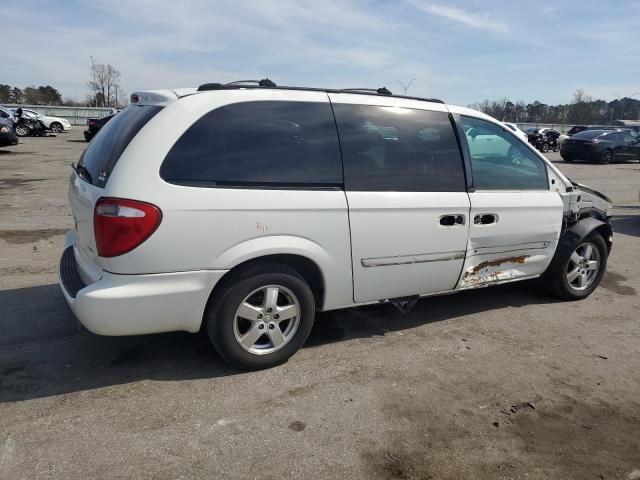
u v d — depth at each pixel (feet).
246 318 11.26
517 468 8.95
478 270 14.28
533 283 18.01
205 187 10.33
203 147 10.48
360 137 12.17
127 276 9.99
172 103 10.55
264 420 9.89
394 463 8.91
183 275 10.32
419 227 12.75
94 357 12.03
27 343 12.59
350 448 9.23
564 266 16.38
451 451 9.30
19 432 9.22
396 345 13.32
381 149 12.44
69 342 12.71
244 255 10.69
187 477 8.33
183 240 10.14
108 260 9.95
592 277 17.38
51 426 9.43
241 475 8.43
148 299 10.16
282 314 11.62
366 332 14.05
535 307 16.42
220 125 10.73
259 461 8.77
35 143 78.43
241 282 10.96
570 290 16.84
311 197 11.28
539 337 14.21
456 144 13.64
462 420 10.23
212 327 11.09
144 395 10.55
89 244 10.62
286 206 10.98
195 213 10.17
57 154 60.90
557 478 8.75
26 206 29.27
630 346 13.89
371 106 12.53
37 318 14.01
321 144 11.66
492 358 12.86
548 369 12.44
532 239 15.17
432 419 10.21
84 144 79.36
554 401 11.07
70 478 8.18
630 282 19.44
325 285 11.92
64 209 28.78
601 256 17.31
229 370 11.64
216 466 8.61
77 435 9.21
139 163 9.98
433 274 13.38
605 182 50.96
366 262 12.21
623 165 71.26
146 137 10.16
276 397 10.68
